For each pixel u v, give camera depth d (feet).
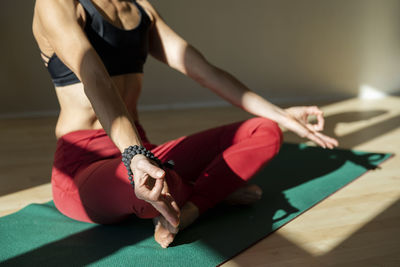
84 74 4.27
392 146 10.57
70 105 5.31
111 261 4.56
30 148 11.88
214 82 5.90
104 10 5.20
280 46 23.29
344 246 4.92
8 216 6.13
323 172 8.14
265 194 6.92
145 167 3.52
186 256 4.66
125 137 4.00
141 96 21.20
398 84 25.67
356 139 11.69
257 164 5.37
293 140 11.67
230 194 6.18
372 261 4.53
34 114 19.38
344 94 24.90
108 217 5.22
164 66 21.33
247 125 5.65
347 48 24.48
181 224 5.22
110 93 4.19
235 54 22.63
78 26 4.57
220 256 4.65
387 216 5.83
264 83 23.34
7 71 18.79
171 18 21.36
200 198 5.49
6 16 18.45
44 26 4.60
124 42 5.25
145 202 4.44
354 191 6.97
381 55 25.11
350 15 24.18
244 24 22.53
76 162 5.31
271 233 5.34
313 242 5.05
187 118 17.81
